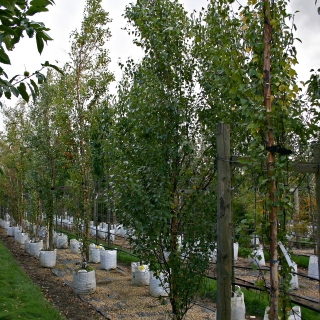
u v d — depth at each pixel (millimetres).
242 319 5289
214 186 4277
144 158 4281
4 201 19750
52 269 10547
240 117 3658
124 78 4727
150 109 4285
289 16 3209
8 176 16750
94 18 9406
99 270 10180
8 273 8695
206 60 4270
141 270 8445
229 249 3229
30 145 11242
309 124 3244
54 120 10742
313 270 9016
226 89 3523
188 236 4238
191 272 4184
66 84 9203
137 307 6816
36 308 6191
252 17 3258
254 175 3213
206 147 4430
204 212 4230
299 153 3570
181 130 4375
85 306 7031
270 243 3012
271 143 3002
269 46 3061
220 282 3207
